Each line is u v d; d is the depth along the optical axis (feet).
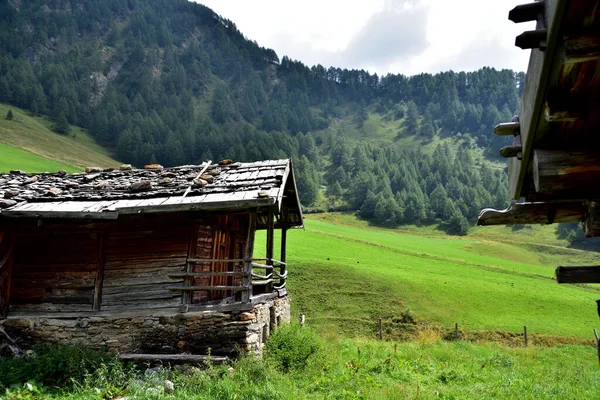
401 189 553.64
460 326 114.21
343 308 121.49
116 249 45.32
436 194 493.36
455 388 39.42
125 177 53.47
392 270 160.66
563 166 12.81
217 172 50.96
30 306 45.52
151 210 41.24
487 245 319.88
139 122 630.74
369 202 481.87
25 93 622.13
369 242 231.91
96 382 32.86
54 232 46.75
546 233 398.01
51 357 36.96
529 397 36.65
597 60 9.84
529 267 225.15
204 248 46.85
